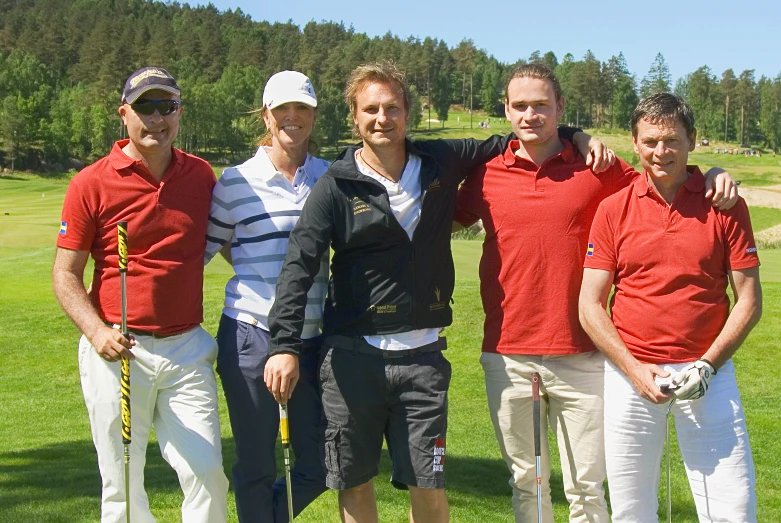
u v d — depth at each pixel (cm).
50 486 627
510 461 429
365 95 397
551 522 434
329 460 416
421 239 402
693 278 376
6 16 15062
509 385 420
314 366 432
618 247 390
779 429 827
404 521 530
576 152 424
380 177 402
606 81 13262
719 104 13175
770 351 1131
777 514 572
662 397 364
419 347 406
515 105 414
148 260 401
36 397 1106
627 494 386
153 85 389
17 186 7038
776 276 1505
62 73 13288
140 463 411
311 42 15100
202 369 412
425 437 406
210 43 14362
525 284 412
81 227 400
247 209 421
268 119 428
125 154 402
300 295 396
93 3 15912
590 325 389
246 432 421
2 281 1758
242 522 425
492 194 422
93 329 385
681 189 378
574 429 419
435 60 13888
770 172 9112
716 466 371
